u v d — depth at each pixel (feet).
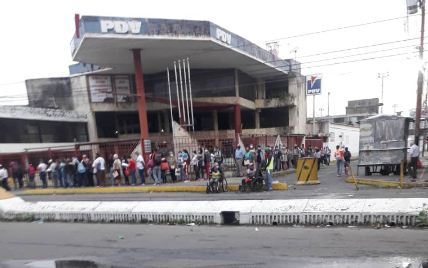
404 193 36.35
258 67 116.78
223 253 20.98
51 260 21.93
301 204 28.04
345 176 61.21
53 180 71.97
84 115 113.09
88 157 73.51
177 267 19.11
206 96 114.93
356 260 18.13
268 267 18.10
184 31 82.79
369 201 26.37
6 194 42.27
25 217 37.27
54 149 85.71
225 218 29.71
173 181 64.69
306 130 145.38
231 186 49.83
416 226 23.68
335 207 26.63
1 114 89.56
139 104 90.02
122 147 74.59
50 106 116.06
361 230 23.91
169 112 122.52
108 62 99.45
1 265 21.47
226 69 115.85
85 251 23.49
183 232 27.17
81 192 61.87
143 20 79.46
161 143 75.36
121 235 27.50
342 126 149.18
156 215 31.60
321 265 17.78
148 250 22.75
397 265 17.12
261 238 23.77
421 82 66.03
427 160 83.92
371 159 55.98
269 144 81.25
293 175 72.49
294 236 23.66
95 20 75.92
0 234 30.96
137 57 88.94
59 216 35.70
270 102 132.98
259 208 28.86
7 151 90.02
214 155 64.85
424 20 64.80
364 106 209.05
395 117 54.24
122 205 34.14
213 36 85.81
